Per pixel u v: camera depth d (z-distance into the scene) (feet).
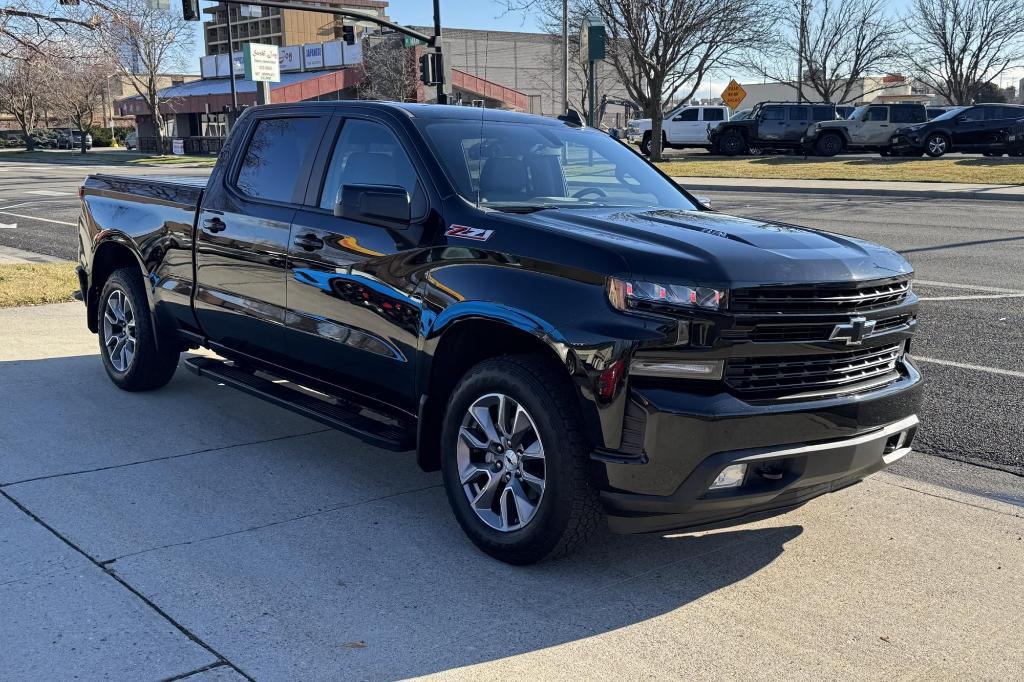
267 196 16.70
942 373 22.43
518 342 13.15
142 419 18.89
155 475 15.80
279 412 19.65
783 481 11.66
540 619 11.26
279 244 15.90
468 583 12.14
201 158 169.27
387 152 14.92
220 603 11.44
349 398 15.52
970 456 17.16
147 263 19.30
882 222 54.08
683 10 120.26
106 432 18.03
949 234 48.32
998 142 103.55
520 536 12.32
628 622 11.23
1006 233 48.57
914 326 13.26
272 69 165.17
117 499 14.71
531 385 11.94
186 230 18.26
